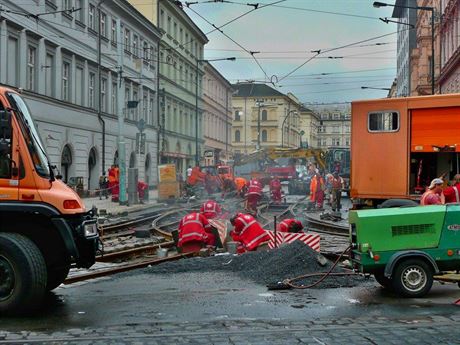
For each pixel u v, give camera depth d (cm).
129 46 4816
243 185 3641
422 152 1570
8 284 721
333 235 1803
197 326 664
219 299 815
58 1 3575
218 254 1221
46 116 3366
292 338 609
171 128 6131
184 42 6650
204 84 7612
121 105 2984
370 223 841
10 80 3053
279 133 10875
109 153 4391
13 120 744
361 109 1634
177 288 903
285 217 2462
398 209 848
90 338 613
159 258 1268
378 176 1616
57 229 745
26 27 3170
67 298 831
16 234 740
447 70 4772
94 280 995
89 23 4084
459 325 662
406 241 836
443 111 1546
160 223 2180
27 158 743
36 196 740
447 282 942
